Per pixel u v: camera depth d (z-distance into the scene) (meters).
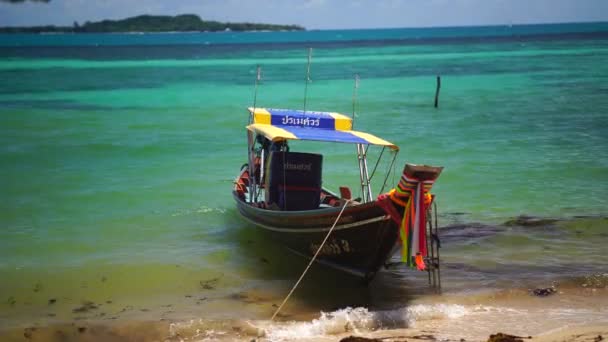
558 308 9.69
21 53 101.06
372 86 46.09
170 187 17.78
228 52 105.31
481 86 45.28
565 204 15.78
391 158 21.38
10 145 23.78
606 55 74.94
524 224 14.20
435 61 73.50
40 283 11.03
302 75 56.03
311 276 11.58
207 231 14.16
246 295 10.62
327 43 151.50
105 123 29.28
